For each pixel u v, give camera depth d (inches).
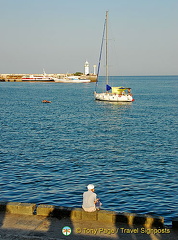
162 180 836.6
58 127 1717.5
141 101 3383.4
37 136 1448.1
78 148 1214.3
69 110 2571.4
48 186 788.0
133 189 770.2
